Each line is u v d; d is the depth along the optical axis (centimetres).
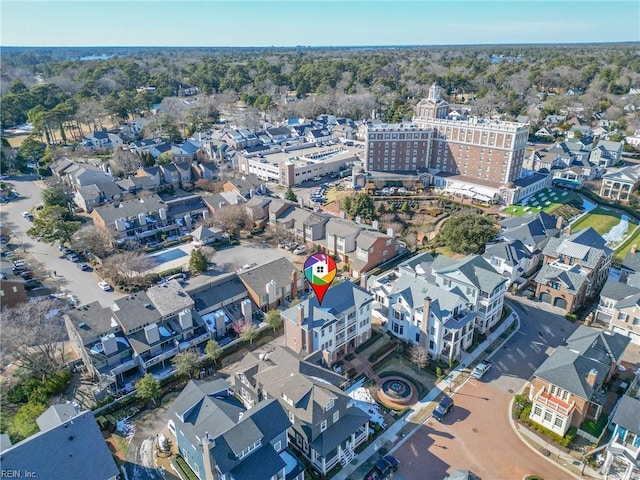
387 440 5606
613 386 6338
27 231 10831
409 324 7200
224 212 11431
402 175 14562
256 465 4669
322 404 5222
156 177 14075
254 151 17938
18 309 7494
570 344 6481
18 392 6150
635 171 13625
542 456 5356
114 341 6494
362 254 9488
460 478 4666
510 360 6969
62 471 4541
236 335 7569
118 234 10612
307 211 11181
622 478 4966
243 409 5409
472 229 9794
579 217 12262
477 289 7281
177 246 10944
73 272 9656
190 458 5166
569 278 8075
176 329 7025
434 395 6303
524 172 14825
